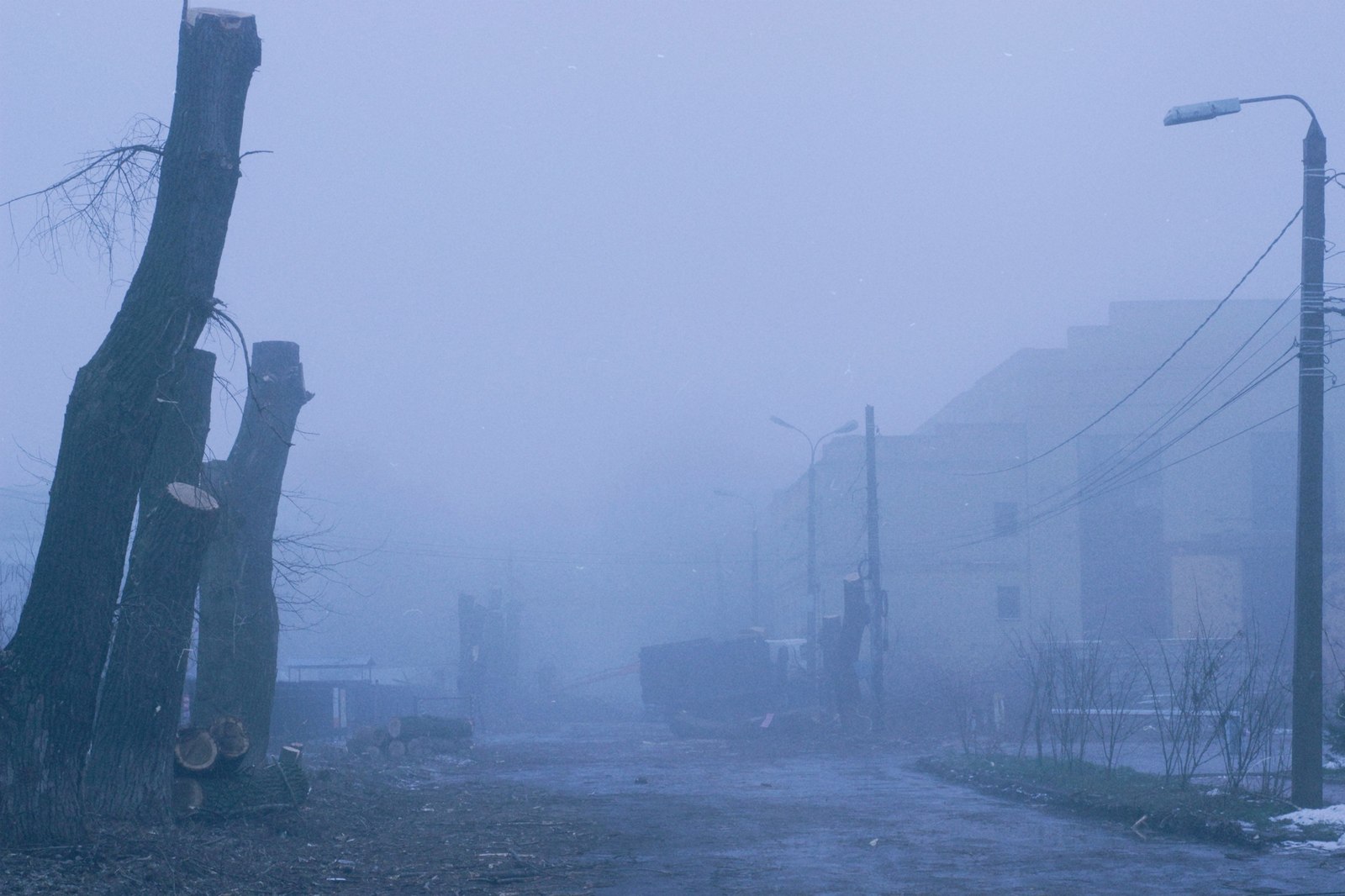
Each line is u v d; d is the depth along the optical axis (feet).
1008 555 164.55
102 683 34.42
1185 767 50.11
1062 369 163.53
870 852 36.83
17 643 29.27
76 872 27.50
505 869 34.06
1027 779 56.34
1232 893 28.45
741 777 69.72
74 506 29.68
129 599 34.06
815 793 58.13
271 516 46.96
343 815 44.68
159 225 32.07
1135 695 103.40
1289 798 44.32
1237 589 146.41
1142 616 155.74
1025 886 30.07
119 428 30.25
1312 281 43.39
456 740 95.96
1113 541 159.53
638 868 34.37
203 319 31.86
